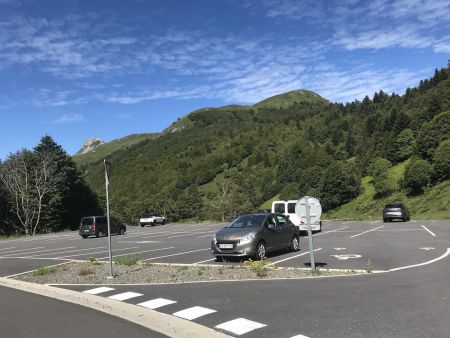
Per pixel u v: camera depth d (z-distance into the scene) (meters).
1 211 59.56
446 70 127.06
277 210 26.88
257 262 13.33
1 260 19.72
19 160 59.28
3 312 9.10
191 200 90.31
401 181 71.38
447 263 13.60
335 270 12.80
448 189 58.62
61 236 42.41
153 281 12.21
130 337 7.11
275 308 8.46
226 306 8.84
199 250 20.36
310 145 131.50
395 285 10.17
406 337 6.41
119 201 100.69
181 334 7.20
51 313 8.99
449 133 70.19
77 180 68.44
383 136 98.25
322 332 6.82
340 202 80.75
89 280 12.83
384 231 28.67
